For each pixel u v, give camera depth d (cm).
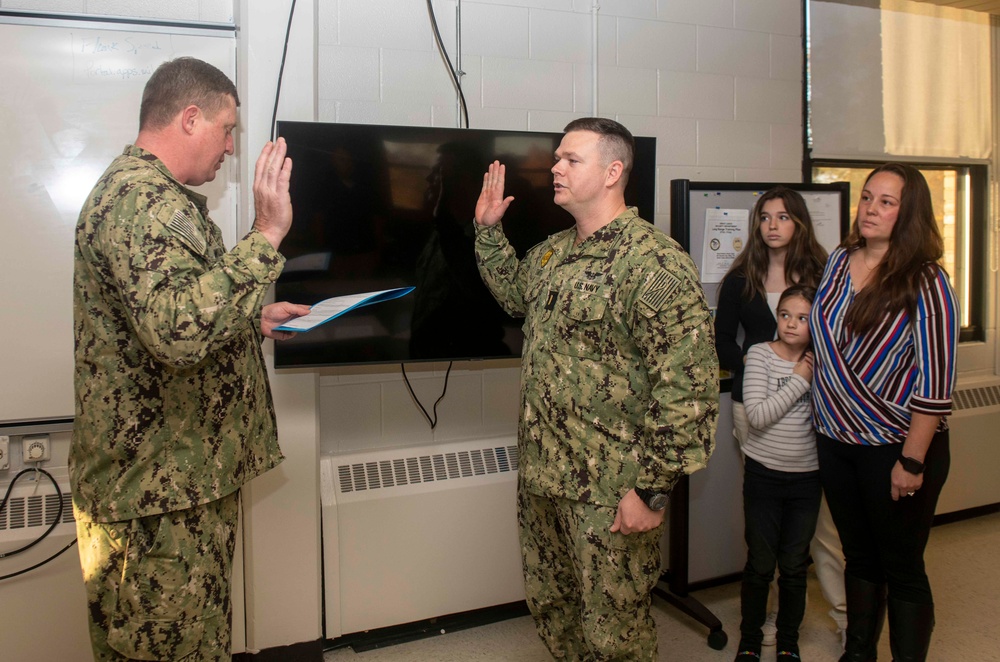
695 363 157
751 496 225
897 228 194
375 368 257
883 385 196
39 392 211
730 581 271
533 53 272
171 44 216
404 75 254
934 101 353
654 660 182
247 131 215
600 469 168
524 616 266
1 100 203
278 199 141
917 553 197
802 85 324
